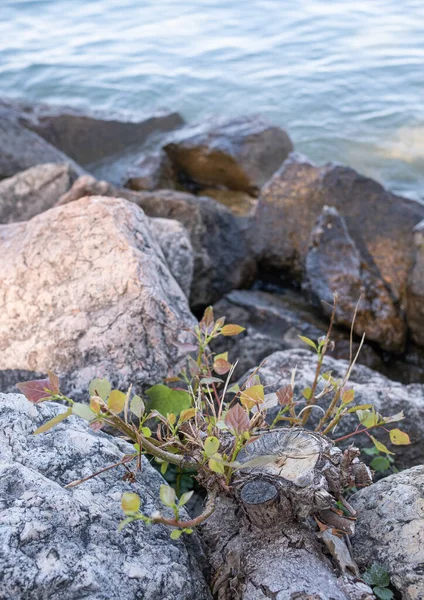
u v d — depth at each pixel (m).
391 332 5.46
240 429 1.95
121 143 10.48
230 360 4.39
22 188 5.90
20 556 1.80
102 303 2.97
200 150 8.72
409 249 5.85
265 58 13.61
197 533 2.17
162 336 2.91
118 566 1.91
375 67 12.84
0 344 3.04
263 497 1.97
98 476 2.17
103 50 14.27
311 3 16.67
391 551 2.21
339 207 6.16
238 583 1.99
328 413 2.48
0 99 10.48
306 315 5.65
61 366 2.89
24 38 15.00
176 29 15.40
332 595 1.84
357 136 10.44
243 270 5.95
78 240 3.14
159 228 4.12
